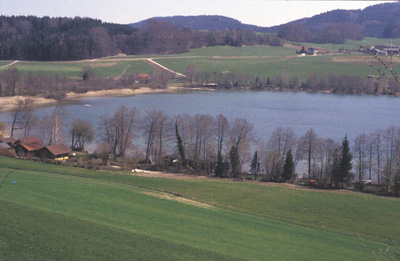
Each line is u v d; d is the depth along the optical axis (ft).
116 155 301.63
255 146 320.09
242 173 269.85
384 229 163.02
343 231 158.20
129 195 179.22
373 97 645.10
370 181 243.40
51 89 573.74
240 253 119.03
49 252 101.76
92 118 409.90
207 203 183.42
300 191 218.18
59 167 237.66
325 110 502.79
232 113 461.37
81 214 139.33
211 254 112.37
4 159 242.99
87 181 200.13
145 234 123.75
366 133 363.97
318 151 267.18
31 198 152.66
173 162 278.87
